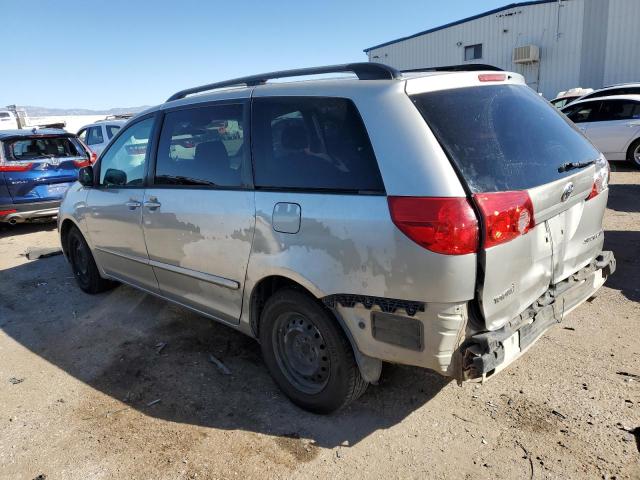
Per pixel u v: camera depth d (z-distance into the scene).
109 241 4.49
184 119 3.61
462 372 2.36
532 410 2.91
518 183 2.44
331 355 2.78
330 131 2.68
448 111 2.51
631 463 2.48
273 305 3.00
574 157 2.96
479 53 23.25
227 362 3.74
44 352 4.07
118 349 4.04
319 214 2.63
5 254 7.23
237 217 3.08
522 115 2.89
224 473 2.60
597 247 3.26
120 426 3.03
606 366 3.29
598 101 11.26
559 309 2.81
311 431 2.89
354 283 2.53
